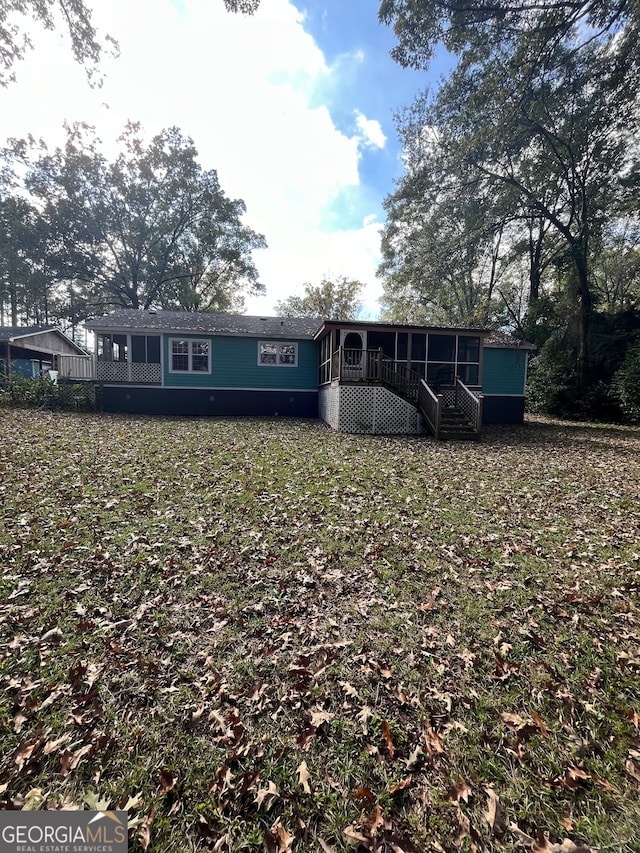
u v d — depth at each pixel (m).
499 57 13.07
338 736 2.12
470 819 1.73
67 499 5.23
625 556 4.14
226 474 6.66
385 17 11.77
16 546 3.97
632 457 9.34
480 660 2.67
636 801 1.80
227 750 2.03
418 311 33.34
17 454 7.19
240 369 16.11
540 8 11.28
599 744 2.08
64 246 28.36
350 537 4.47
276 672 2.55
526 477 7.30
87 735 2.09
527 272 27.38
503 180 18.86
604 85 15.10
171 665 2.58
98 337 15.59
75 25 8.23
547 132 16.59
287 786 1.87
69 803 1.78
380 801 1.80
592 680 2.51
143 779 1.88
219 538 4.32
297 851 1.62
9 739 2.05
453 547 4.30
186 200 30.50
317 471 7.09
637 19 11.21
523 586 3.57
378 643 2.82
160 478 6.28
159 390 15.62
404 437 11.82
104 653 2.66
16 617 2.96
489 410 16.83
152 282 30.84
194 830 1.69
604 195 18.25
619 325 18.59
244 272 34.00
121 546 4.06
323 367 15.49
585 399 18.38
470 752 2.04
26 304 30.50
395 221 24.09
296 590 3.42
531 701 2.35
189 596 3.29
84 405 14.91
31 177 27.08
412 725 2.19
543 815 1.75
